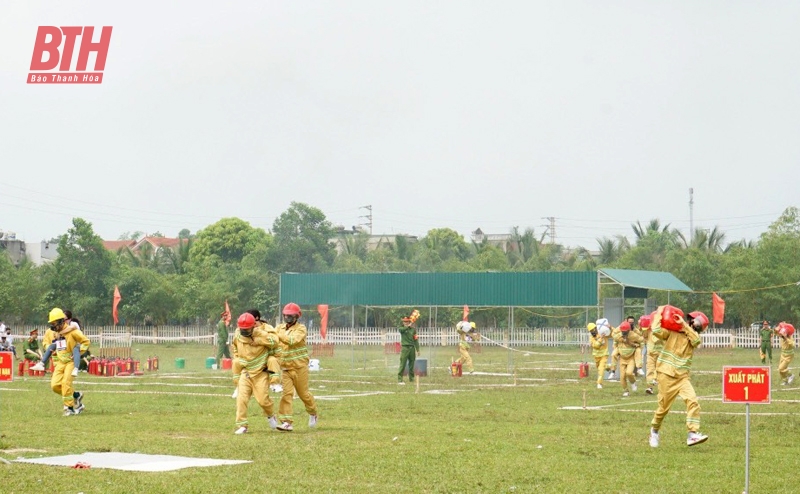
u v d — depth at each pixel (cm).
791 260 6669
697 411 1605
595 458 1473
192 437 1700
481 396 2775
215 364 4275
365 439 1670
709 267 6800
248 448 1530
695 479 1291
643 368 3744
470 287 4231
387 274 4356
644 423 2016
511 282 4181
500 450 1540
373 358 5297
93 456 1430
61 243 7350
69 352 2127
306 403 1859
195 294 7456
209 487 1154
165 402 2486
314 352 5541
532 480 1259
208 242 9075
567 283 4112
